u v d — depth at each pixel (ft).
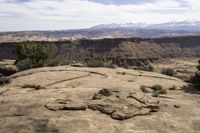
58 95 68.33
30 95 71.36
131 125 49.57
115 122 50.49
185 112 58.95
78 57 542.98
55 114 52.70
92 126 47.83
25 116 52.70
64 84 95.91
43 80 102.32
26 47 168.25
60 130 45.78
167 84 100.78
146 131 47.19
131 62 531.91
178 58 613.93
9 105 60.08
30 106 58.08
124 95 60.64
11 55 518.37
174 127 49.75
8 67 138.10
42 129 46.32
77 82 98.37
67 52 554.87
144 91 82.69
